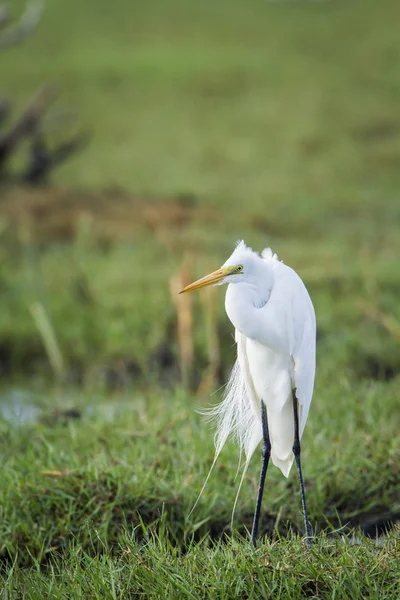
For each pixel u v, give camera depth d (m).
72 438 8.20
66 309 14.38
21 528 6.72
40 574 5.74
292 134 29.61
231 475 7.42
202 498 7.10
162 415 8.70
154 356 12.58
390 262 16.22
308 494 7.29
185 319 12.03
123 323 13.62
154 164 27.06
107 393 11.35
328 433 8.27
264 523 7.09
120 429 8.38
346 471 7.52
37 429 8.57
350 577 5.11
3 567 6.55
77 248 17.75
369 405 8.77
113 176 25.42
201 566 5.47
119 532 6.77
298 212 20.94
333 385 9.77
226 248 17.83
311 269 15.81
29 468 7.38
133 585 5.39
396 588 5.11
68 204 21.17
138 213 20.66
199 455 7.69
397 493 7.38
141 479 7.18
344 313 13.65
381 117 31.03
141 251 17.73
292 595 5.09
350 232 19.03
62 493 6.93
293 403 6.34
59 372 12.48
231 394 6.60
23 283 15.62
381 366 11.79
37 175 22.55
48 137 29.81
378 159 26.86
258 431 6.61
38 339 13.48
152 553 5.63
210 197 22.70
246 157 27.47
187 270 12.44
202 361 12.41
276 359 6.23
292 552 5.50
